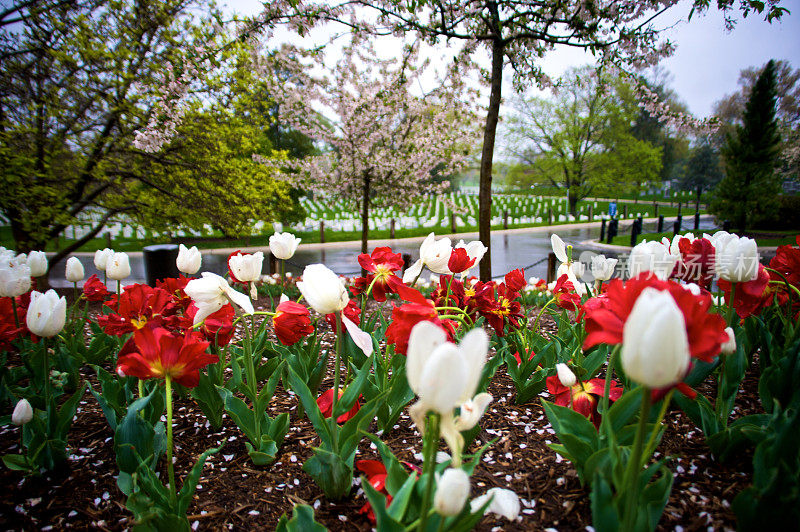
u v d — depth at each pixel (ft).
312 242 62.59
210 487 6.03
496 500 3.97
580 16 21.12
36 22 21.66
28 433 6.46
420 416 2.77
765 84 58.80
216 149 26.99
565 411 5.52
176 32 24.09
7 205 21.13
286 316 6.50
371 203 40.52
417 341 2.72
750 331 8.22
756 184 60.29
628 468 3.52
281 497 5.80
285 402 8.66
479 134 37.93
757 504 3.81
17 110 22.17
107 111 23.47
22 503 5.69
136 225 28.73
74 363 8.91
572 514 5.27
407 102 34.37
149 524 4.33
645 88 26.04
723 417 6.17
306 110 35.32
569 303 9.01
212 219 27.96
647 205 138.31
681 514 5.06
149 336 4.55
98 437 7.35
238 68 27.30
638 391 4.88
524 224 87.86
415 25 20.54
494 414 7.95
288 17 22.16
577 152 106.01
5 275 6.93
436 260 7.01
